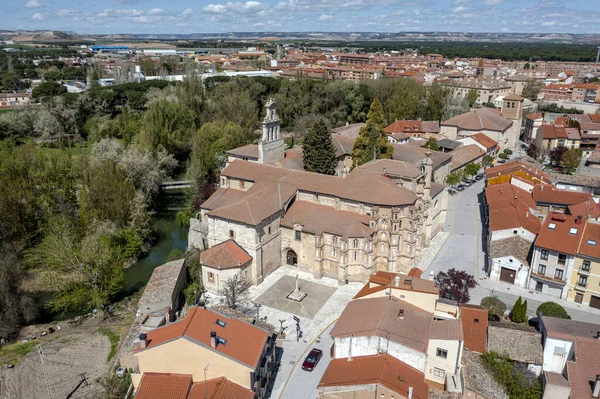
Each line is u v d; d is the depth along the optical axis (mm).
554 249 73688
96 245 78062
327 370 53062
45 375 60875
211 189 114875
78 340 68625
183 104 166000
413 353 50969
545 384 49969
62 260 76688
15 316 71250
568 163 143500
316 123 111125
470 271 83750
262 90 198000
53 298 78875
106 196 96750
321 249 79250
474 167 133625
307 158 111500
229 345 49250
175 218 118938
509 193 101125
